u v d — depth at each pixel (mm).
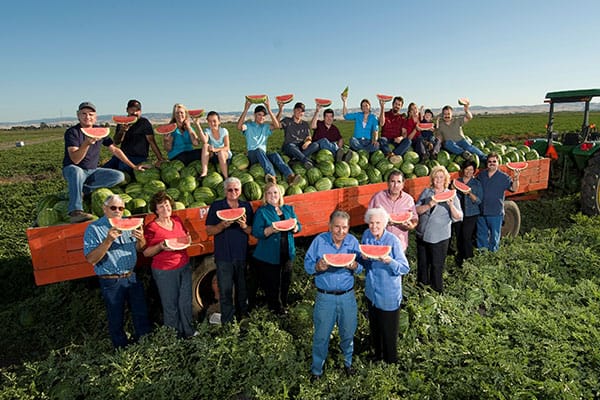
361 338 5480
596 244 8297
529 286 6785
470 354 4902
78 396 4559
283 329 5695
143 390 4359
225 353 4945
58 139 76375
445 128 9234
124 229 4590
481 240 8078
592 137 11445
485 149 9672
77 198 5090
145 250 4984
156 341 5039
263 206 5602
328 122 8883
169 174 6328
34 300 6441
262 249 5707
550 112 11891
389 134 10039
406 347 5223
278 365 4719
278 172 7129
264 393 4387
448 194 5965
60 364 4973
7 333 5867
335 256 4242
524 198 10156
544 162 9703
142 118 7074
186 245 4992
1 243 9594
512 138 46844
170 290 5152
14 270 7805
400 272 4457
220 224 5215
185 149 7074
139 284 5223
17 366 5086
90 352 5078
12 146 58531
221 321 5621
